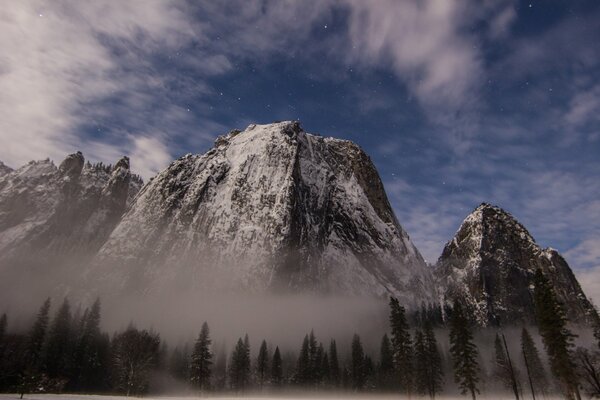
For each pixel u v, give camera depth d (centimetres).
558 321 4741
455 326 6550
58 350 10200
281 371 11625
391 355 10812
